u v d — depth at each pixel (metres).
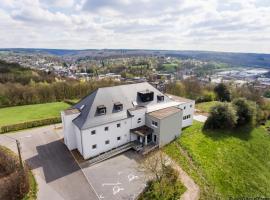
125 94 42.97
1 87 77.00
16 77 104.38
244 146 47.06
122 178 31.44
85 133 34.81
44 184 29.77
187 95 93.94
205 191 29.92
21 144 41.78
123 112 40.16
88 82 96.56
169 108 45.81
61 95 85.44
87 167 34.09
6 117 57.09
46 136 45.56
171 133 43.16
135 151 39.19
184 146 41.59
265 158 45.12
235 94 90.69
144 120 43.16
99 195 27.89
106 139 37.94
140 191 28.72
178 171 32.97
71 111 39.28
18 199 26.41
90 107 37.38
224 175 35.34
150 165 30.38
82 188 29.16
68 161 35.66
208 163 37.47
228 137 49.25
